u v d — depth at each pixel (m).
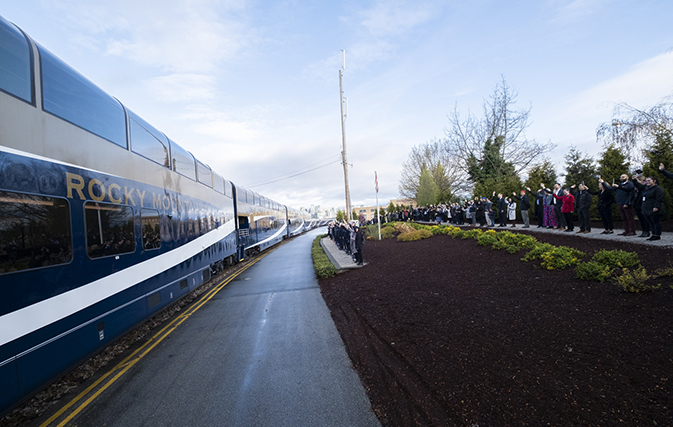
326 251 19.23
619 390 2.91
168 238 7.84
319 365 4.73
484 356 4.04
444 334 4.95
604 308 4.52
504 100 27.75
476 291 6.67
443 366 4.04
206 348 5.72
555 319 4.54
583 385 3.08
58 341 4.20
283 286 10.84
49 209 4.22
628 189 8.55
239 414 3.61
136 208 6.43
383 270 10.88
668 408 2.57
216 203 12.51
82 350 4.61
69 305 4.43
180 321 7.52
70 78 4.87
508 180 21.58
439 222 26.56
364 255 14.92
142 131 7.02
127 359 5.45
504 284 6.73
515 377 3.45
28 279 3.84
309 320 6.96
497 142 27.91
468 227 20.09
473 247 11.45
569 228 11.36
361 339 5.54
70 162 4.68
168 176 8.15
